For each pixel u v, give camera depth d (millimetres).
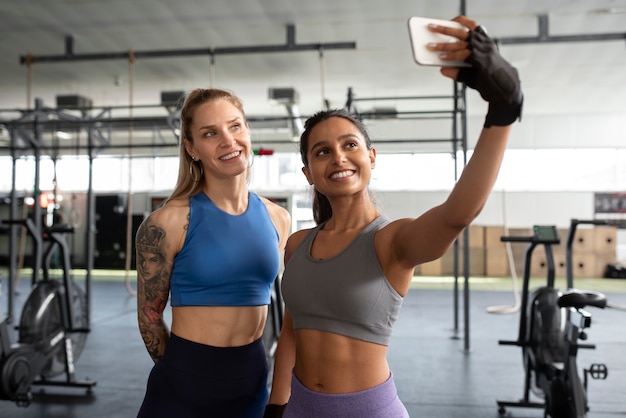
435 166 10617
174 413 1469
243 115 1549
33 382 3715
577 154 10617
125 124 7699
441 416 3279
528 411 3352
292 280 1230
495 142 887
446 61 843
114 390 3721
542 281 9688
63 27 5387
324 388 1170
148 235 1490
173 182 11039
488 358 4559
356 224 1239
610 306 2736
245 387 1533
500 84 827
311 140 1237
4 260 11812
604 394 3680
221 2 4809
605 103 9555
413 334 5465
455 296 5504
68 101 7879
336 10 4973
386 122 10547
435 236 998
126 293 8141
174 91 7652
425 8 4902
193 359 1485
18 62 6605
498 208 10805
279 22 5254
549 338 3098
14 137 6090
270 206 1741
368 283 1130
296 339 1255
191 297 1503
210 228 1502
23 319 3389
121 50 6098
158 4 4848
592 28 5418
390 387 1171
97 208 10875
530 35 5578
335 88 8172
